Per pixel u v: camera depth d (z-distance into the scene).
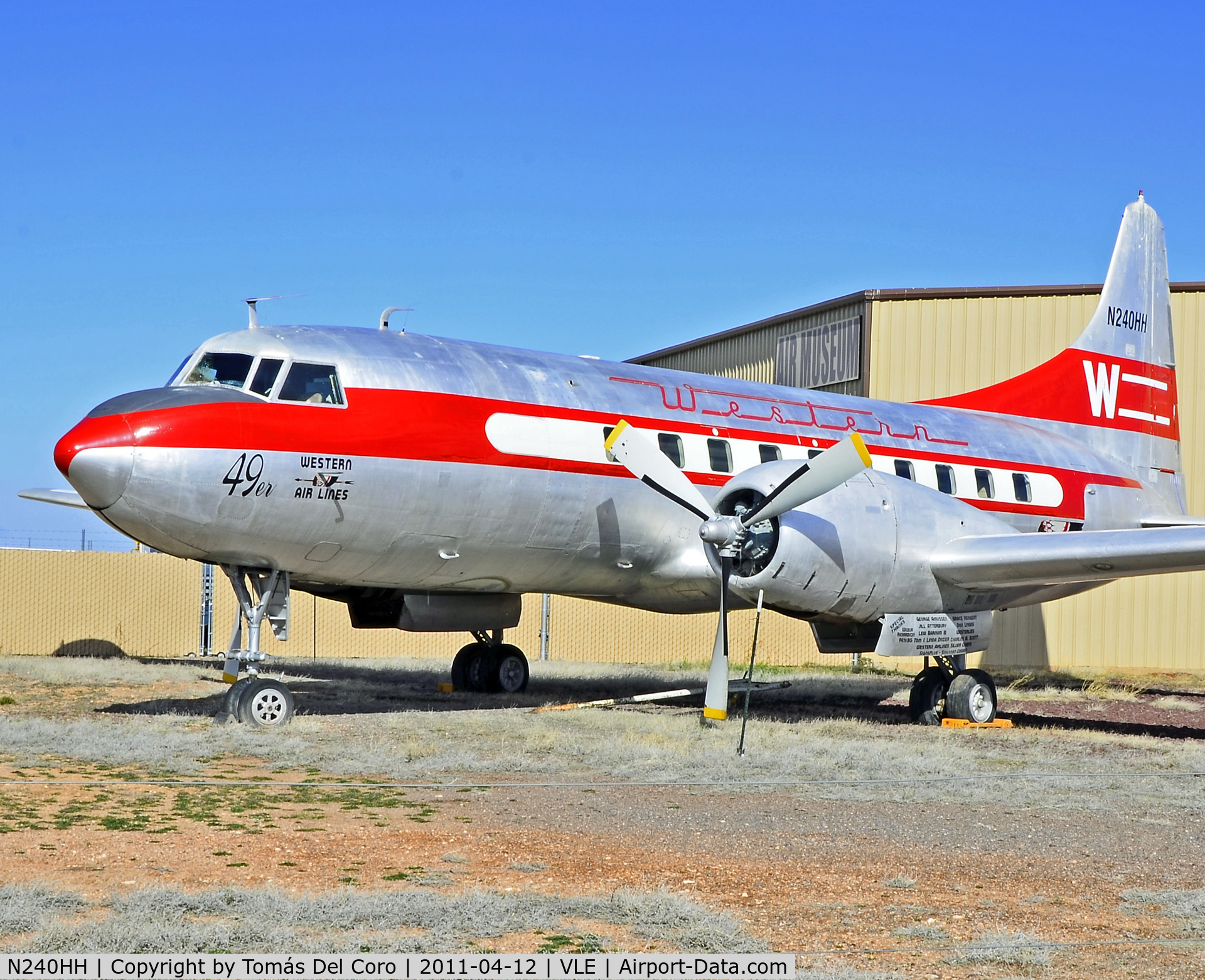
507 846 7.44
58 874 6.46
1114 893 6.64
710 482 15.43
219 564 13.05
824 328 28.33
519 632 25.83
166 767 10.00
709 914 5.96
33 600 24.09
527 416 14.23
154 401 12.17
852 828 8.29
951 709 14.80
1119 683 23.86
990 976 5.21
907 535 14.03
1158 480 21.86
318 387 12.97
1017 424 19.95
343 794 9.04
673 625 26.67
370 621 16.14
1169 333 22.62
